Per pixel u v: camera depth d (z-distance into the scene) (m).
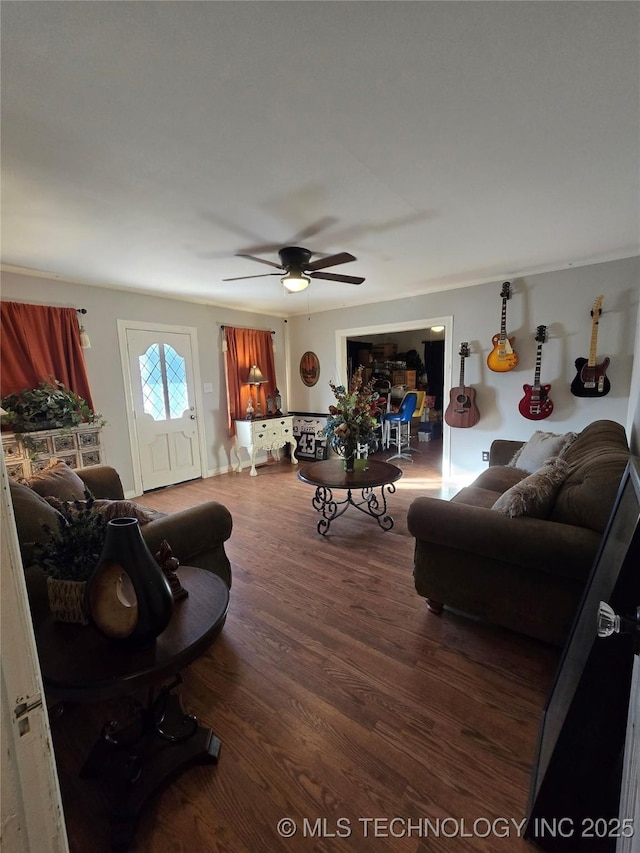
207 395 5.11
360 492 4.36
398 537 3.12
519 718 1.45
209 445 5.17
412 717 1.46
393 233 2.71
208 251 2.96
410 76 1.28
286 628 1.99
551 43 1.16
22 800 0.46
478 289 4.23
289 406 6.34
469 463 4.51
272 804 1.17
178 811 1.16
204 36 1.10
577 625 1.36
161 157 1.72
